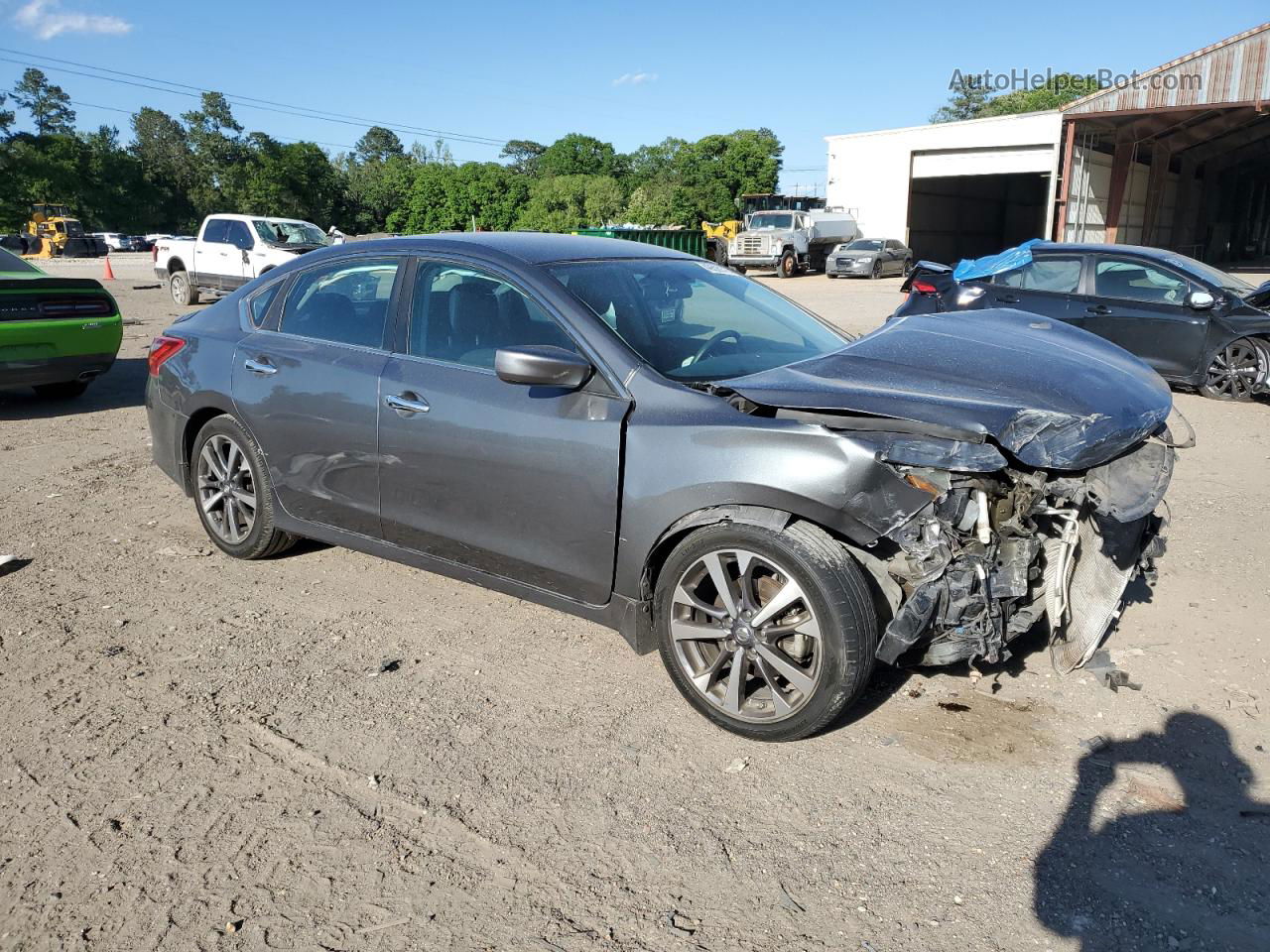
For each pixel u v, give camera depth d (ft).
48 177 269.23
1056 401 9.58
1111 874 8.11
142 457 22.86
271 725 10.67
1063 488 9.58
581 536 10.86
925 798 9.18
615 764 9.87
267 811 9.13
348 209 320.70
